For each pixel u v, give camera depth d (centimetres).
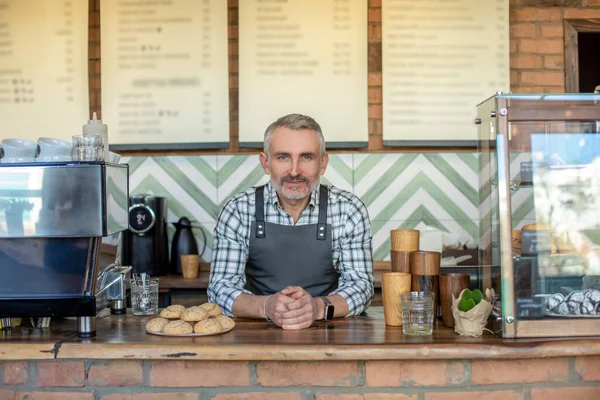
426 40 390
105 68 394
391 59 391
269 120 393
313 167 226
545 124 185
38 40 395
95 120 213
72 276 189
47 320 205
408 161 399
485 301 188
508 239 184
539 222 185
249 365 182
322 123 393
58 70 396
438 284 207
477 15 390
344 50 391
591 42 585
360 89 392
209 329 190
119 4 392
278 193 233
